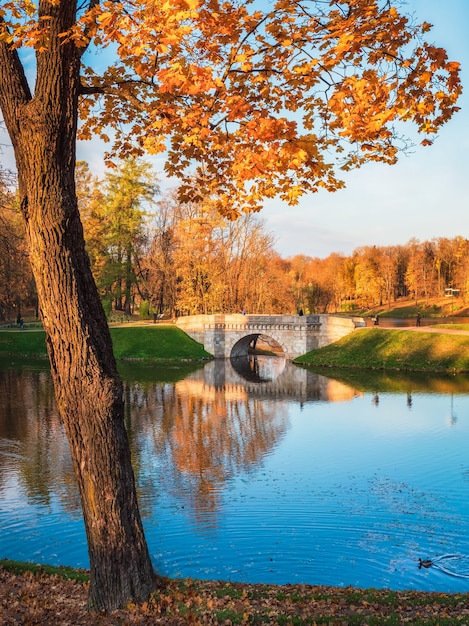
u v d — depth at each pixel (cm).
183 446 2920
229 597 1065
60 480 2323
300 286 10388
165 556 1673
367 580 1528
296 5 880
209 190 1102
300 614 1006
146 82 986
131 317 7994
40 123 854
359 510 2027
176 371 5706
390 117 816
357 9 845
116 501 924
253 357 7131
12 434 3061
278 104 995
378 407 3781
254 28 887
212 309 7306
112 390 909
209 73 753
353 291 13450
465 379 4756
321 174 947
